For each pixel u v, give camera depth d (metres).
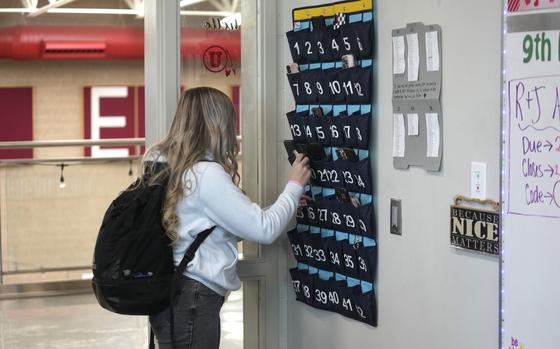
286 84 3.67
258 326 3.76
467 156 2.64
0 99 13.20
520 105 2.22
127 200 2.89
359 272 3.20
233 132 2.99
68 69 13.45
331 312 3.44
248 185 3.75
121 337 5.15
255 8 3.66
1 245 6.43
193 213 2.88
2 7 12.43
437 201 2.79
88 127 13.66
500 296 2.31
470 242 2.63
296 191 3.08
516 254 2.25
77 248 6.68
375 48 3.06
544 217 2.17
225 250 2.96
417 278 2.91
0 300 6.02
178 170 2.86
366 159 3.10
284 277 3.75
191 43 3.62
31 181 6.53
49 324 5.42
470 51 2.61
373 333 3.18
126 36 12.88
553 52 2.13
